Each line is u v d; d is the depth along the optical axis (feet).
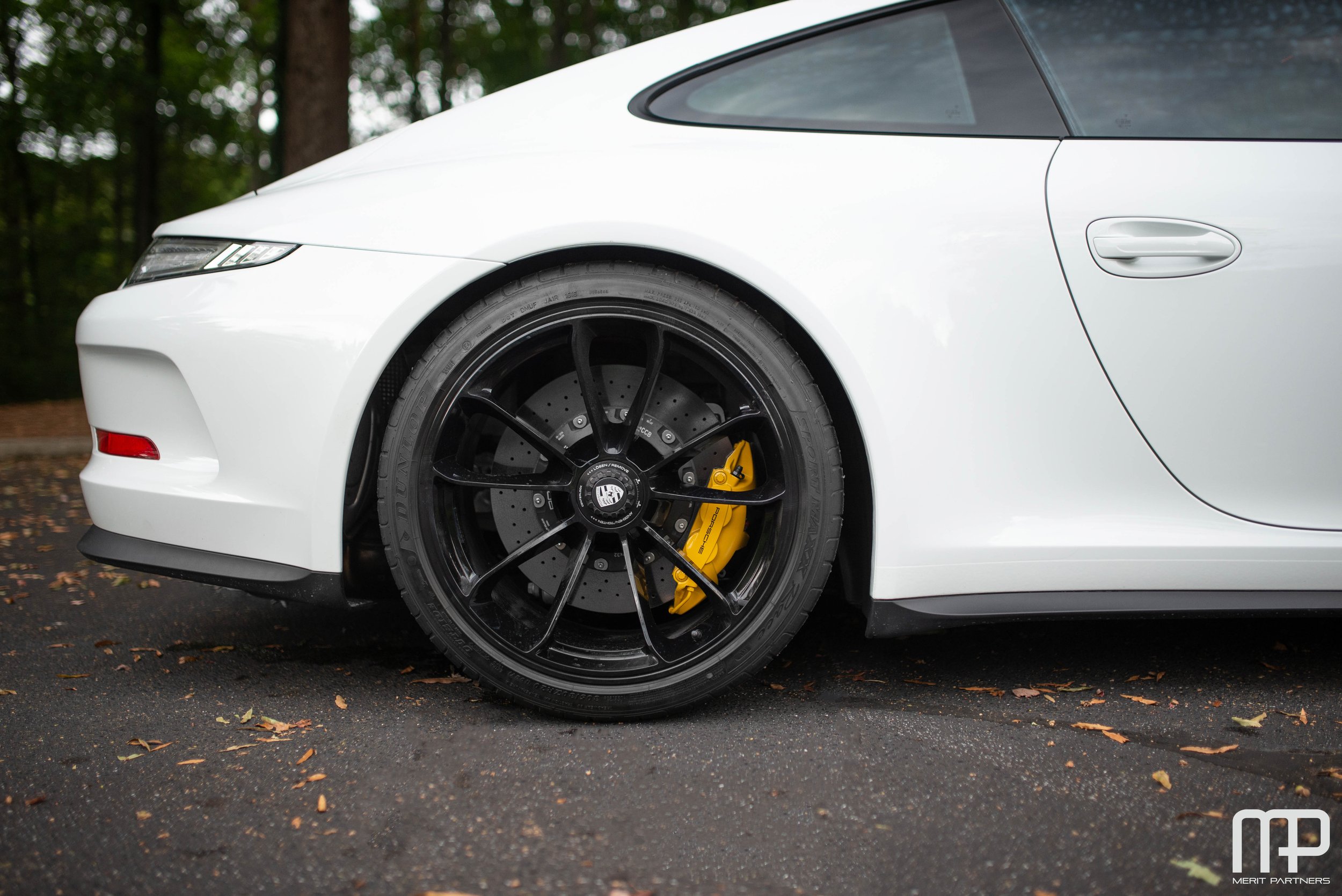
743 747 6.13
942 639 7.77
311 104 23.22
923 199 6.30
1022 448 6.31
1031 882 5.08
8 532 11.98
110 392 6.59
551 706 6.36
